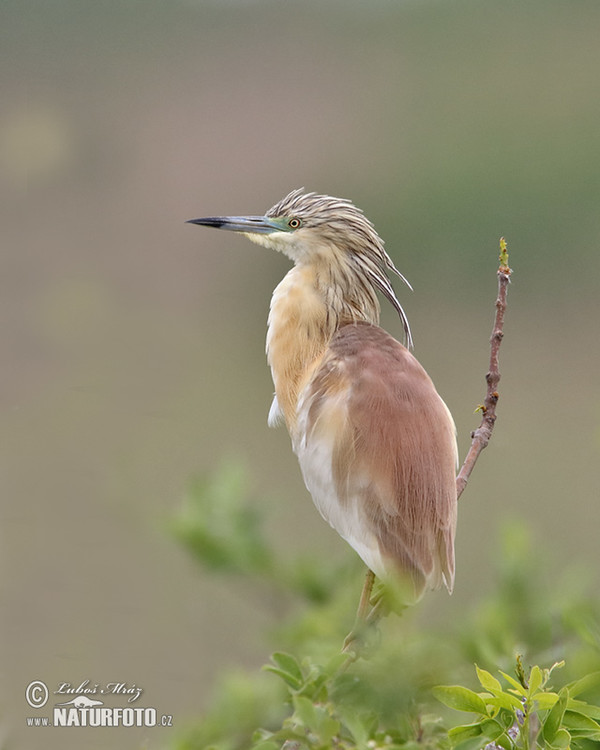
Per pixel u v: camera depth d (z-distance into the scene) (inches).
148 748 329.7
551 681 306.2
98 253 856.3
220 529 388.5
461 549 646.5
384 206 1067.9
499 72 1210.6
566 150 1098.7
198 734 309.0
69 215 916.0
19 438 530.3
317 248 375.6
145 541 432.8
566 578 358.0
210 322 844.6
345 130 1125.1
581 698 285.1
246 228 382.0
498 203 1060.5
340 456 319.9
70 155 993.5
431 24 1282.0
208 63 1175.6
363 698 251.3
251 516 394.6
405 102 1172.5
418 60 1226.0
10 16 1186.0
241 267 901.8
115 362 666.2
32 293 725.3
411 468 311.3
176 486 617.9
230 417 761.0
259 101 1135.6
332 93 1166.3
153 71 1147.3
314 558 386.0
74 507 447.2
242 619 434.9
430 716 261.6
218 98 1122.0
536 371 864.3
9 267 780.6
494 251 1037.8
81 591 410.9
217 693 316.8
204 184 1003.3
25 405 583.2
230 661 409.1
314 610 332.5
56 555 424.8
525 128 1132.5
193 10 1235.9
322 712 241.3
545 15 1293.1
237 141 1075.3
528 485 716.0
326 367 339.0
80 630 395.5
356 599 343.6
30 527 433.4
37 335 665.6
